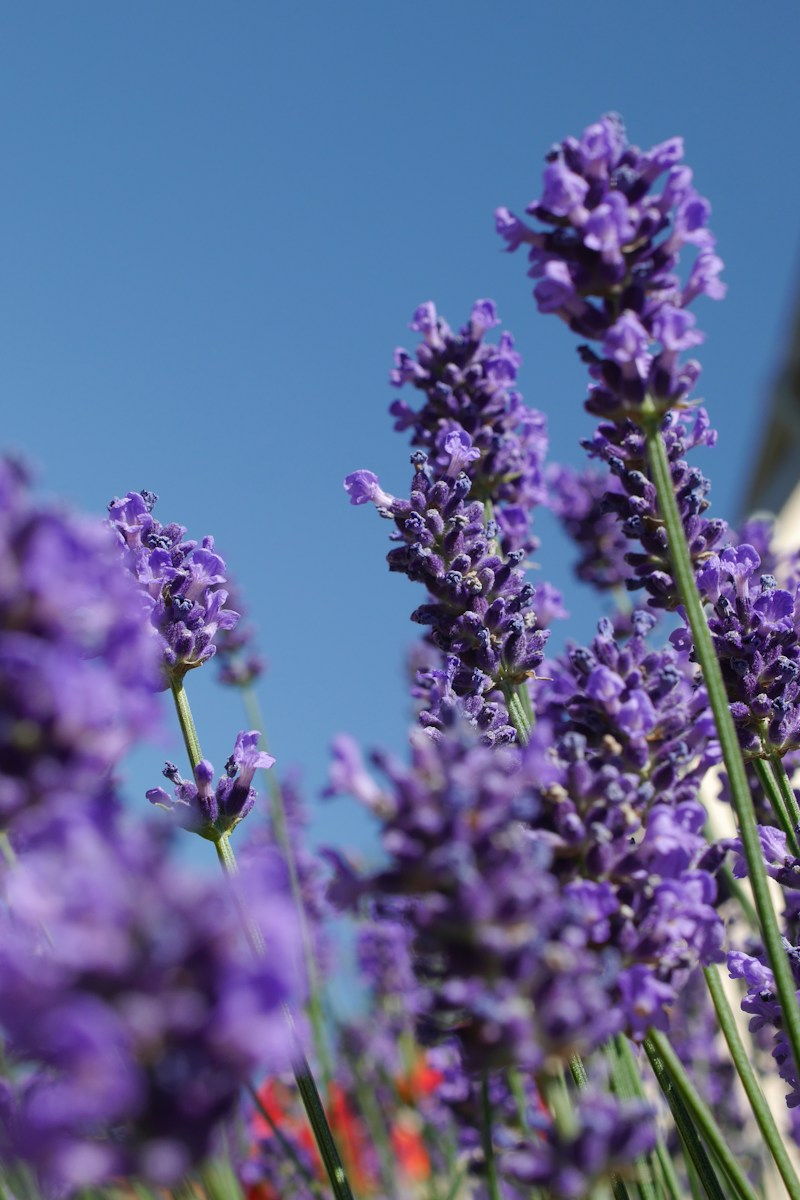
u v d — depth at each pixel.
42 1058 0.21
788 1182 0.32
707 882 0.30
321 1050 0.41
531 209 0.32
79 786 0.22
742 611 0.35
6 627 0.22
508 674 0.38
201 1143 0.20
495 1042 0.25
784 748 0.35
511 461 0.42
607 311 0.33
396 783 0.26
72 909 0.19
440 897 0.25
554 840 0.30
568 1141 0.26
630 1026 0.29
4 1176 0.28
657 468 0.32
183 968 0.19
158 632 0.36
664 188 0.32
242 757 0.37
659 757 0.32
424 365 0.43
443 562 0.38
